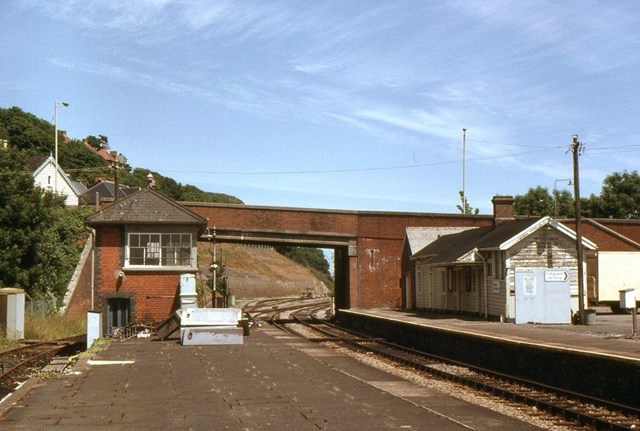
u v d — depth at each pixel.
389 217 52.66
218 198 140.00
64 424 11.09
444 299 42.25
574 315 30.67
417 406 12.52
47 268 42.03
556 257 32.53
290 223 51.47
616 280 40.94
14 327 30.81
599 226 52.44
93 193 81.75
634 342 20.58
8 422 11.27
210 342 25.22
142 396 13.80
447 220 53.25
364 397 13.53
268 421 11.20
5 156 41.91
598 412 13.64
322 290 133.38
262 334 30.78
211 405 12.70
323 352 24.30
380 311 46.25
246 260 107.75
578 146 32.38
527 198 85.62
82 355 21.83
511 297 32.16
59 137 118.75
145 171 125.19
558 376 17.83
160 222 38.41
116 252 38.44
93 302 39.16
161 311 38.34
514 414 13.44
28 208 40.16
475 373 20.38
